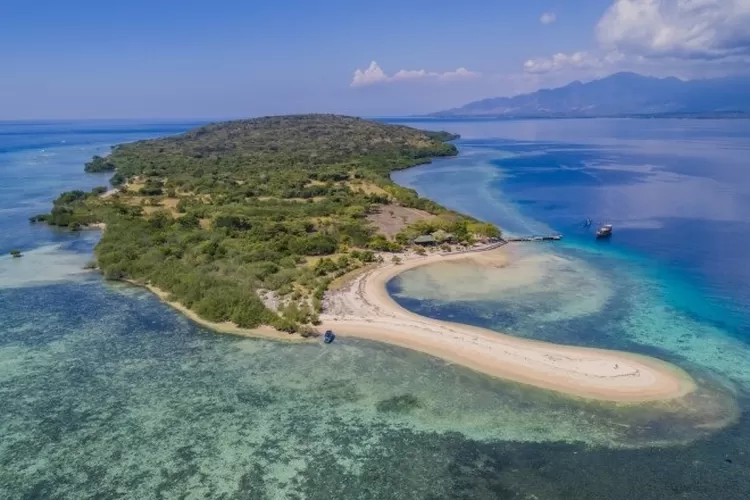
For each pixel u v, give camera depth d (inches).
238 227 4020.7
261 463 1585.9
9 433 1724.9
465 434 1691.7
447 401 1860.2
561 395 1871.3
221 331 2420.0
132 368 2117.4
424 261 3336.6
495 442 1653.5
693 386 1916.8
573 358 2108.8
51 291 2928.2
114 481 1520.7
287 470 1555.1
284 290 2768.2
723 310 2593.5
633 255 3511.3
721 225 4276.6
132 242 3540.8
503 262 3356.3
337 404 1861.5
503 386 1934.1
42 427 1756.9
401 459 1590.8
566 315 2529.5
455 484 1493.6
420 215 4618.6
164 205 4968.0
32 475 1546.5
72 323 2519.7
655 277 3070.9
